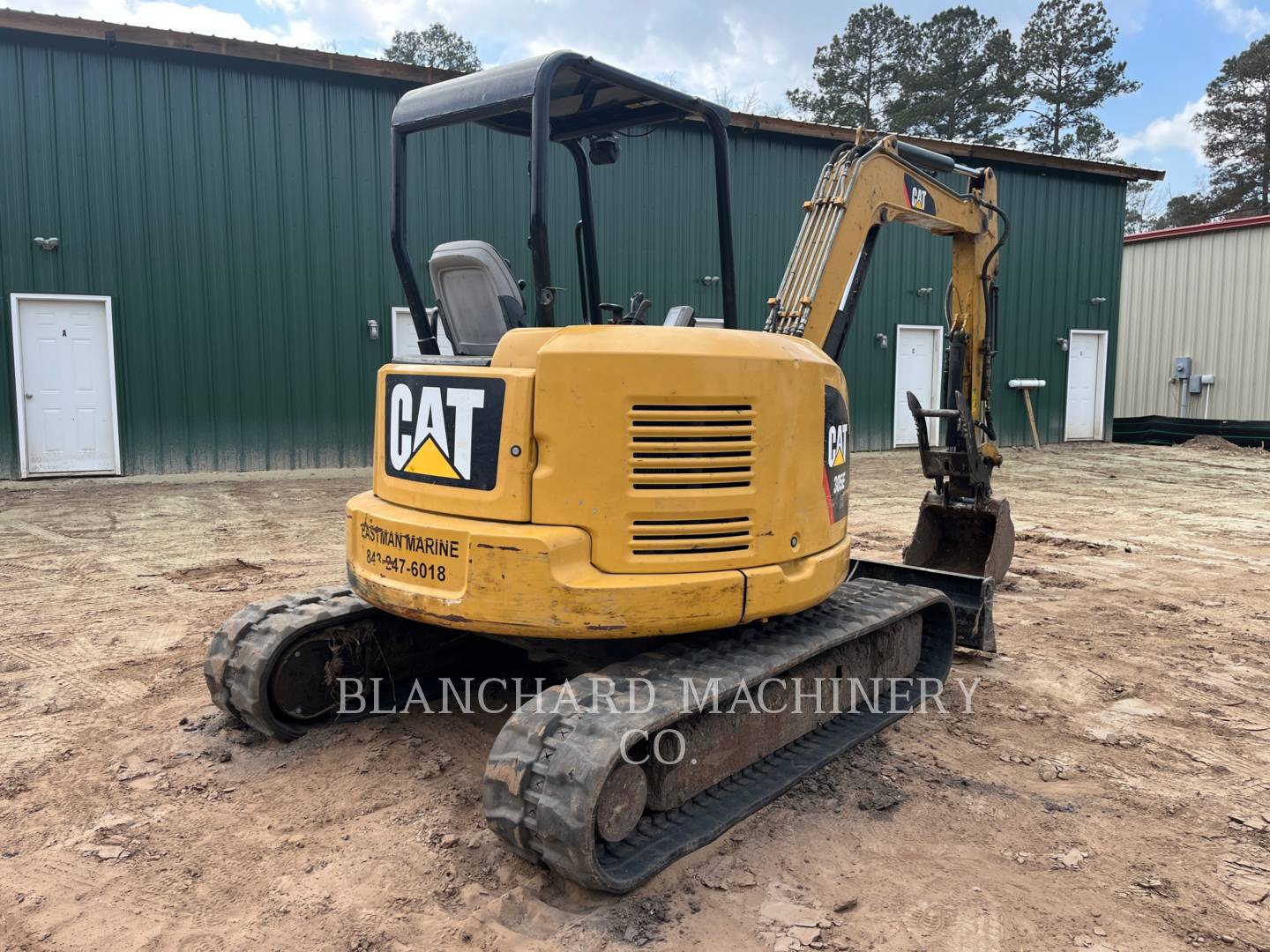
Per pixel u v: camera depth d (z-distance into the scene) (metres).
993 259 6.50
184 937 2.82
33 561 7.78
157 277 12.59
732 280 4.48
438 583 3.48
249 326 13.10
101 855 3.26
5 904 2.97
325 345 13.55
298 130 13.12
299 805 3.64
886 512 11.00
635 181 15.41
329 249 13.45
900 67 40.47
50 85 11.89
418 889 3.08
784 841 3.43
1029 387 19.55
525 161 14.42
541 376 3.30
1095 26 40.12
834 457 4.02
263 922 2.89
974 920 2.96
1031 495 12.48
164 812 3.58
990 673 5.29
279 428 13.39
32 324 12.12
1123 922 2.96
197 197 12.67
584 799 2.78
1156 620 6.36
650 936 2.85
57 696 4.73
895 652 4.62
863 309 17.84
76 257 12.19
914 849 3.39
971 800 3.78
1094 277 20.38
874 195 5.30
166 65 12.36
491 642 5.09
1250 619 6.39
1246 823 3.61
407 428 3.74
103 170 12.20
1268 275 20.30
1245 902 3.08
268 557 7.99
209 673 4.11
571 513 3.30
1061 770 4.05
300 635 4.16
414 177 13.78
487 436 3.41
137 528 9.28
